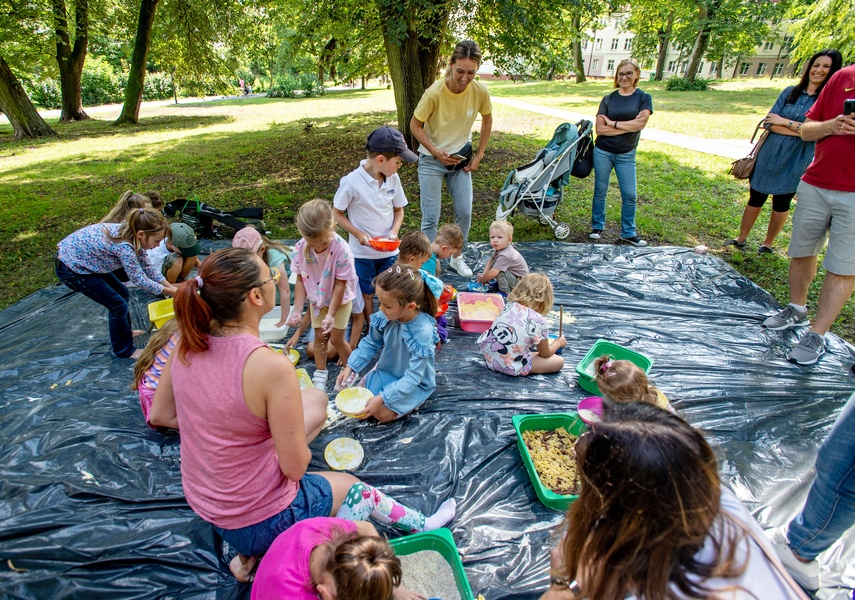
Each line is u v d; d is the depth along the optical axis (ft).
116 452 7.61
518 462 7.70
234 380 4.62
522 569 6.12
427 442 8.03
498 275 12.51
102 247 9.11
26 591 5.65
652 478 2.68
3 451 7.61
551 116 47.80
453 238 12.14
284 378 4.65
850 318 12.50
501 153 31.60
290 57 44.32
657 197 21.86
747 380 9.75
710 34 75.46
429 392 8.64
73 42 54.60
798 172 14.02
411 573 5.86
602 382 7.52
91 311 12.14
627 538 2.74
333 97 89.92
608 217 19.51
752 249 16.26
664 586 2.62
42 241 18.24
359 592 3.91
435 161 13.80
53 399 8.87
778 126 13.80
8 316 12.11
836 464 5.19
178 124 52.16
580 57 92.99
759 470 7.57
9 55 43.96
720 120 42.78
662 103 55.77
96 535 6.28
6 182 27.22
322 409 7.39
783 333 11.39
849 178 9.33
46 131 45.37
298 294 9.82
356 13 27.22
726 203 20.94
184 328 4.64
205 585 5.82
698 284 13.67
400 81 29.30
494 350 9.59
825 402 9.11
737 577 2.58
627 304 12.67
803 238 10.38
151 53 54.49
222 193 24.17
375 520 6.68
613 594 2.83
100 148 37.99
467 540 6.48
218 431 4.81
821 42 50.06
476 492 7.20
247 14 48.93
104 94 87.35
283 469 5.10
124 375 9.66
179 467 7.39
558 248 16.06
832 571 6.04
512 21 23.53
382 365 8.93
